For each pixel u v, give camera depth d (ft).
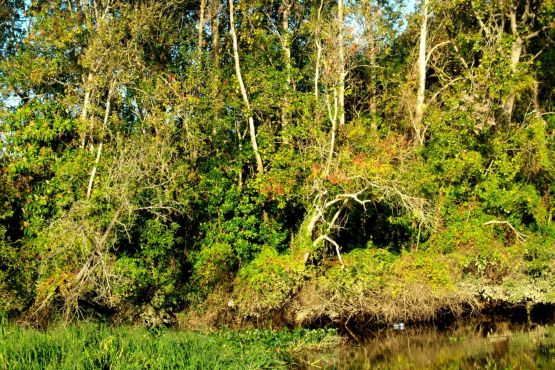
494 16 78.13
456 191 69.41
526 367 43.93
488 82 71.15
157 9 73.15
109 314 53.78
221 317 59.67
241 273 61.67
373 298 59.21
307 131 64.44
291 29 79.51
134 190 51.88
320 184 58.70
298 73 73.05
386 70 80.28
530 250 64.08
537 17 81.05
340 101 63.98
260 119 71.92
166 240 57.98
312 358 47.32
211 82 68.28
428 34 82.33
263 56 74.90
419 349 51.16
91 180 55.31
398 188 58.95
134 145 54.90
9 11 70.59
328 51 63.10
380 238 69.36
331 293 58.95
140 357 33.60
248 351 45.01
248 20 75.46
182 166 59.82
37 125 58.34
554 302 62.03
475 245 63.67
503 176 70.64
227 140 69.82
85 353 31.30
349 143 63.72
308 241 60.70
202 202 65.46
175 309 60.18
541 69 83.56
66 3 67.46
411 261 61.72
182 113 64.18
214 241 64.23
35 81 61.52
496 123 76.64
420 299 58.85
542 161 71.00
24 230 54.60
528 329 58.29
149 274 56.08
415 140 73.00
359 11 68.59
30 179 57.47
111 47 61.36
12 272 50.80
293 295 59.77
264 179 64.13
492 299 63.52
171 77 67.51
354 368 44.70
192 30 76.59
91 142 60.95
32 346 31.04
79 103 62.28
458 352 49.65
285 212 69.26
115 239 51.29
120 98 63.98
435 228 63.82
